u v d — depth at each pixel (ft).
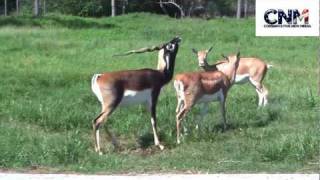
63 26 140.05
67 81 62.13
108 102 39.34
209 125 44.14
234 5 268.82
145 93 40.32
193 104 42.37
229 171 33.37
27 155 35.50
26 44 94.89
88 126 44.42
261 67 51.55
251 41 109.81
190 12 258.57
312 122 45.44
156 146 40.45
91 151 38.86
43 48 92.02
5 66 72.74
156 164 35.37
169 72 41.60
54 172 33.06
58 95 54.70
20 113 46.50
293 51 95.09
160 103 50.37
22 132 42.29
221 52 91.09
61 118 44.91
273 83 62.85
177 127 41.81
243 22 158.81
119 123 44.34
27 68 71.67
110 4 245.24
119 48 94.02
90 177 31.30
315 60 82.89
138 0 250.78
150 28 136.36
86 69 71.92
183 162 35.91
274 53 91.86
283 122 46.06
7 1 263.90
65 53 86.22
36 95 54.75
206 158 37.22
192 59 80.59
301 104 50.67
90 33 119.24
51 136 41.24
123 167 34.35
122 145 41.19
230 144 40.37
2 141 39.34
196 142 41.09
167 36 117.91
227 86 44.32
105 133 42.42
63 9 247.09
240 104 51.34
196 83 42.22
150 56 83.15
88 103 51.03
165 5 255.09
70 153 35.99
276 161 35.73
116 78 39.50
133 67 73.41
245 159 36.50
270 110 48.32
